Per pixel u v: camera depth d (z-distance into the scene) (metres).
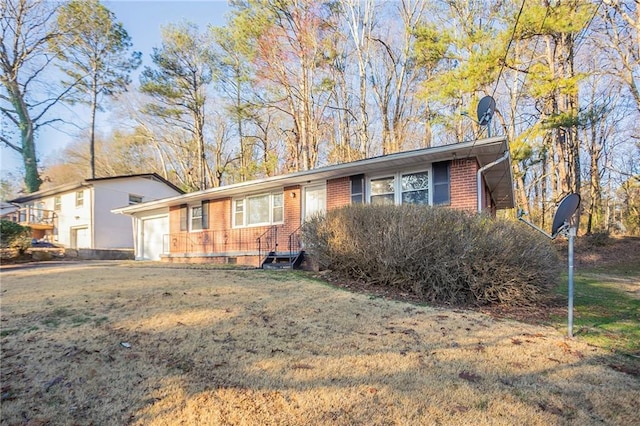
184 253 15.65
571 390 3.04
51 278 7.74
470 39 14.16
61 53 24.02
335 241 7.92
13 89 23.22
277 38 17.67
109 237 20.75
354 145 22.61
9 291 6.20
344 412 2.63
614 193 23.84
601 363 3.66
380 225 7.29
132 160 33.94
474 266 6.18
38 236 22.02
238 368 3.34
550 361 3.67
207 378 3.13
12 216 22.95
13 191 29.58
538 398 2.88
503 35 13.35
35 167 24.84
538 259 6.16
